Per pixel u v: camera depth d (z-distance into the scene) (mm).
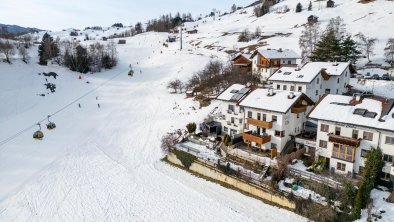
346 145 41094
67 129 70375
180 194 44719
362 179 36688
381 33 124375
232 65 98250
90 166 53625
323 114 44125
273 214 39125
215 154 52750
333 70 65062
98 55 128875
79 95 96250
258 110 51344
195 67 117750
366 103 43625
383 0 163000
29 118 75812
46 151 58969
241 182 44875
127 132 70000
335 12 168375
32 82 99000
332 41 84938
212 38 171750
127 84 110750
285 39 138250
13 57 114562
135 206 42094
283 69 68375
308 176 42125
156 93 99500
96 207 41938
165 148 56969
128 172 51500
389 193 37938
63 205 42469
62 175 50469
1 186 47219
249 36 154000
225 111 58344
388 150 38969
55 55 128250
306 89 60562
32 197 44438
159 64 131750
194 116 72750
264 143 50125
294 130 51406
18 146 60000
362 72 87188
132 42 190375
